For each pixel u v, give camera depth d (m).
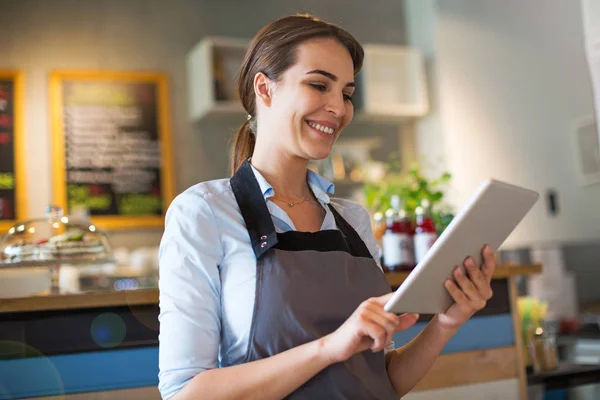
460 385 2.43
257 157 1.51
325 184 1.59
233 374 1.22
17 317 1.89
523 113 5.12
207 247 1.33
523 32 5.21
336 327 1.33
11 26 4.44
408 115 5.04
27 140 4.38
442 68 4.96
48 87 4.46
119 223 4.48
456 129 4.92
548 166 5.13
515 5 5.21
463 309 1.31
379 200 3.07
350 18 5.23
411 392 2.35
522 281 3.88
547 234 5.04
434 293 1.27
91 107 4.52
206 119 4.73
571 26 5.37
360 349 1.19
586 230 5.20
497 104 5.04
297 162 1.50
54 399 1.90
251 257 1.35
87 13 4.59
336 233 1.44
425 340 1.44
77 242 2.29
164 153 4.63
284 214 1.43
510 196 1.23
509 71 5.12
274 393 1.20
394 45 5.30
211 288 1.32
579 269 5.22
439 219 2.82
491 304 2.53
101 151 4.51
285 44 1.44
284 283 1.32
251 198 1.42
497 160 4.99
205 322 1.29
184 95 4.75
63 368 1.92
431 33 5.04
